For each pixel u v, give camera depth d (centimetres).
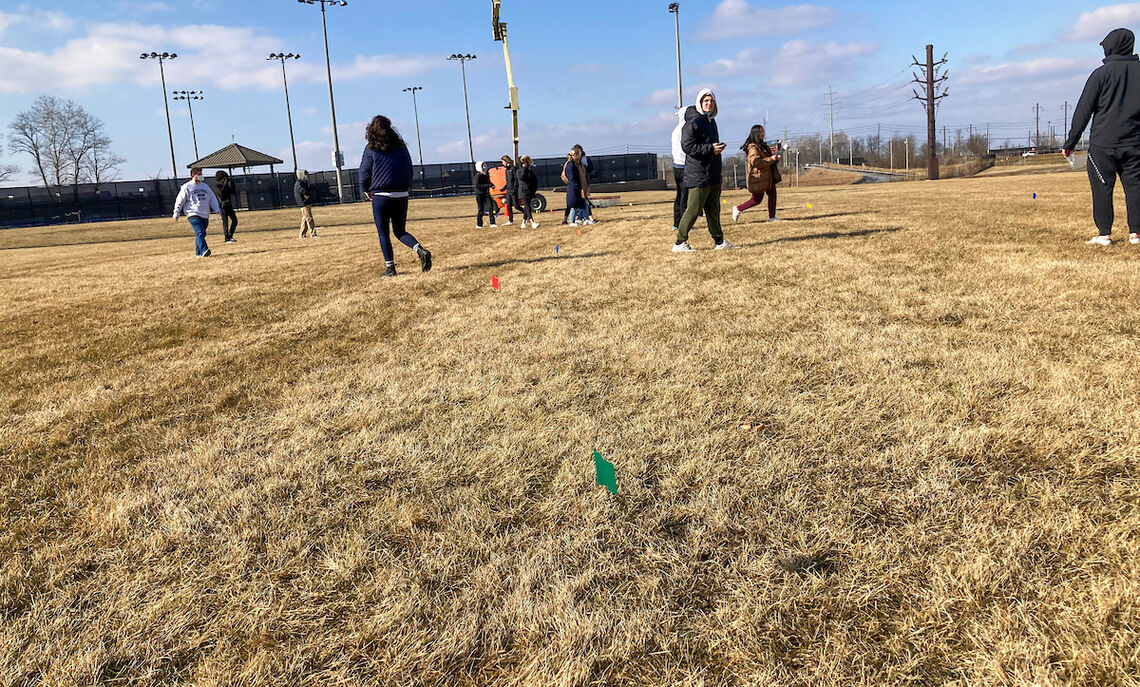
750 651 138
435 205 3344
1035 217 873
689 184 704
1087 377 266
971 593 148
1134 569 150
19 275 1082
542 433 255
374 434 265
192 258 1166
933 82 4619
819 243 724
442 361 366
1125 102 555
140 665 147
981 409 244
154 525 204
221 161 4719
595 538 184
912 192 1902
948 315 386
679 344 364
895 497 191
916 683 127
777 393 279
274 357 400
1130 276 443
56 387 360
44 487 234
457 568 175
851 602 150
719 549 174
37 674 146
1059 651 131
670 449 233
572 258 770
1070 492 184
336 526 199
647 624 148
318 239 1495
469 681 137
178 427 287
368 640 150
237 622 159
